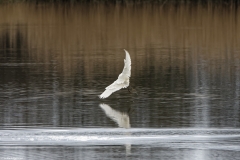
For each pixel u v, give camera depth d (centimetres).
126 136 2747
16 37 6309
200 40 5962
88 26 7131
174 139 2695
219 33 6391
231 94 3628
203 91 3722
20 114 3191
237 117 3097
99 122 3017
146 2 9506
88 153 2527
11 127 2917
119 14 8181
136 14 8162
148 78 4122
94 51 5384
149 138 2712
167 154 2508
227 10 8406
